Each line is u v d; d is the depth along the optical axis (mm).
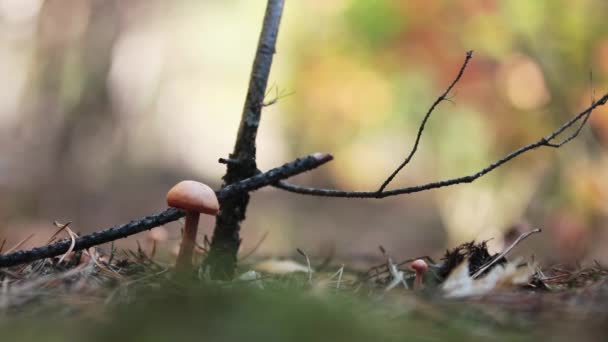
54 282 2623
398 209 15273
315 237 13023
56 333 1861
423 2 9023
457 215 9883
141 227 2822
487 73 9023
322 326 1823
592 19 8648
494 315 2143
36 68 14945
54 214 13016
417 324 2041
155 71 14883
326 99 10469
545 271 3469
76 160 14406
